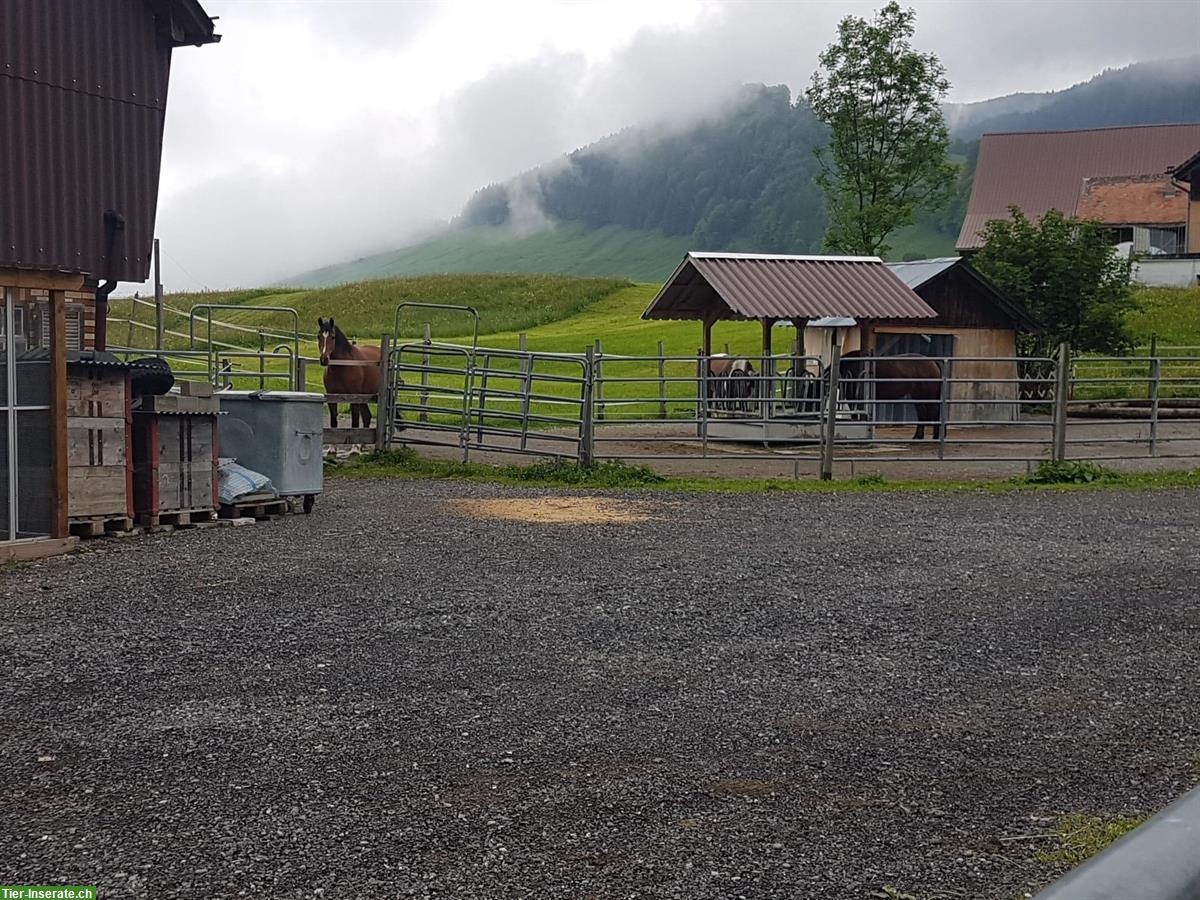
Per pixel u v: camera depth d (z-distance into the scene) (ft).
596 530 38.68
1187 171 152.76
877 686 21.06
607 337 148.36
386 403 61.21
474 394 59.41
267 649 22.94
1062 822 14.92
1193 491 52.21
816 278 75.66
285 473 41.93
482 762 16.97
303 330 188.14
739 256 76.23
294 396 42.09
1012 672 22.06
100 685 20.47
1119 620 26.25
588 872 13.38
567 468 55.42
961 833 14.62
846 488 52.39
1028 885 13.08
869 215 117.19
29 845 13.92
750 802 15.60
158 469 37.73
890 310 73.87
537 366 120.37
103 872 13.17
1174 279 144.87
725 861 13.73
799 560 33.27
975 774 16.74
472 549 34.60
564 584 29.48
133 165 52.60
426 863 13.55
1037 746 17.94
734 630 25.03
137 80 52.70
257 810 15.07
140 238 52.80
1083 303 103.40
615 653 23.06
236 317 206.18
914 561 33.32
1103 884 3.64
